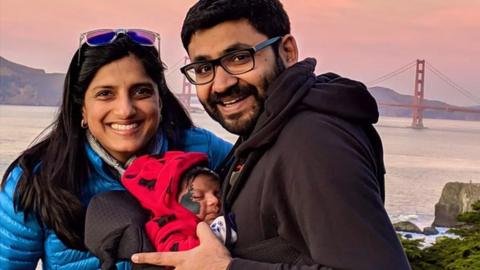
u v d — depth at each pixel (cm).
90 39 151
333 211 116
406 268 116
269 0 133
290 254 122
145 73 154
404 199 1931
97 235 138
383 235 116
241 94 132
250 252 125
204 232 128
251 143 126
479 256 406
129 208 140
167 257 126
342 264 115
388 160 3319
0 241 153
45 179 150
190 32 134
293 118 125
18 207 151
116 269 141
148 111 155
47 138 157
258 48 131
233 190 130
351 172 118
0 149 2053
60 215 149
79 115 155
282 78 127
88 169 155
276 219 123
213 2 131
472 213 462
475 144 5862
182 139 170
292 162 121
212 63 132
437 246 439
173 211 136
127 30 154
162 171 139
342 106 125
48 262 155
